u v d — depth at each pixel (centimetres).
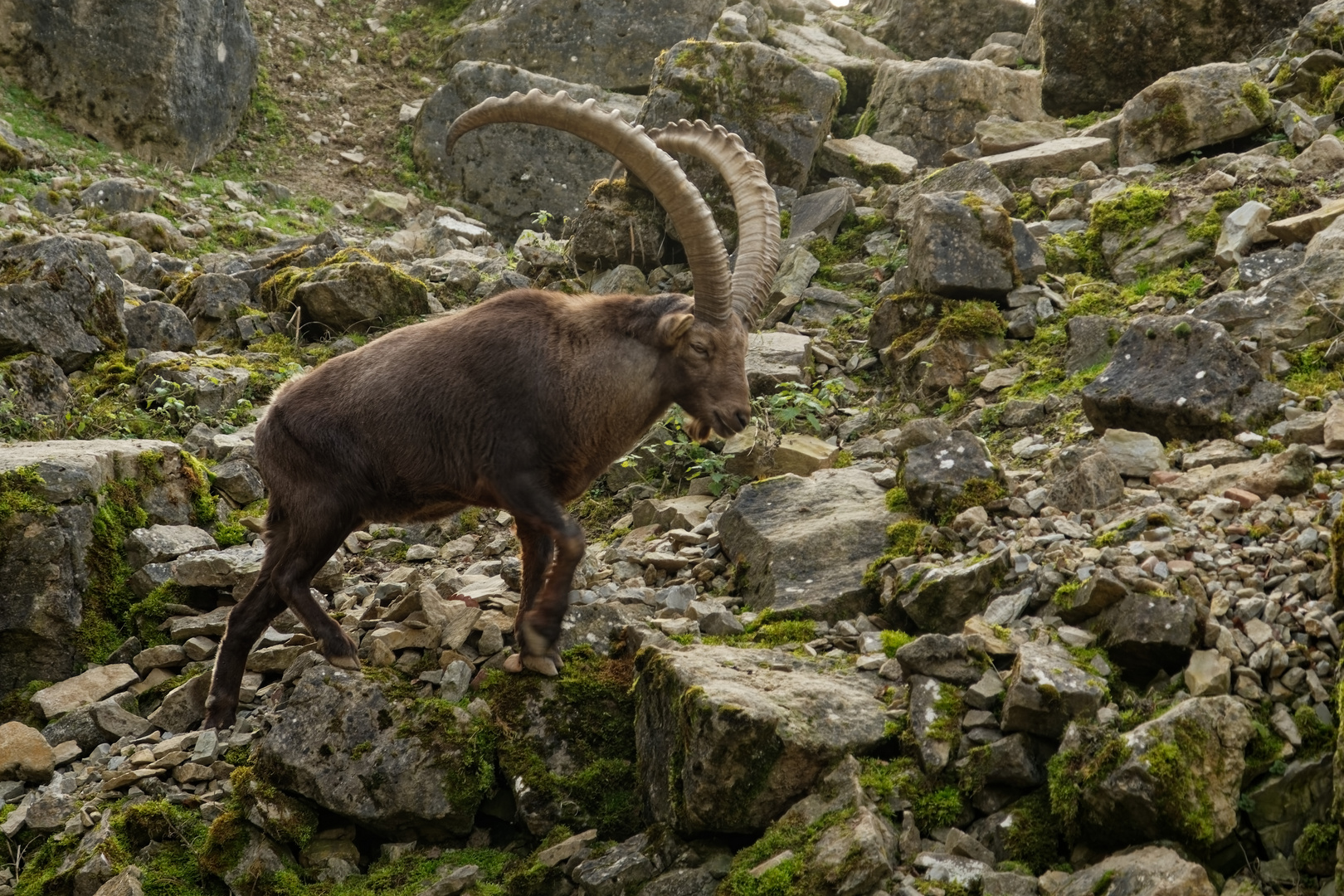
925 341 1101
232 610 796
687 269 1355
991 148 1465
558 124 741
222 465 1087
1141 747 580
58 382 1159
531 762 731
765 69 1458
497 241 1850
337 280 1328
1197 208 1145
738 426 758
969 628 696
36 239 1441
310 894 704
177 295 1419
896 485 886
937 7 1945
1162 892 530
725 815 646
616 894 648
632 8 2091
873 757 662
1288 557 691
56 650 902
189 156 1908
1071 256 1180
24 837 763
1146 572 682
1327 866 566
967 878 584
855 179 1513
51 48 1844
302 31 2205
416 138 1989
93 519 938
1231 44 1484
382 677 762
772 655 734
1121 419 884
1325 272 963
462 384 741
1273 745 601
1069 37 1541
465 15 2234
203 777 765
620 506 1058
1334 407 806
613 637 799
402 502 772
